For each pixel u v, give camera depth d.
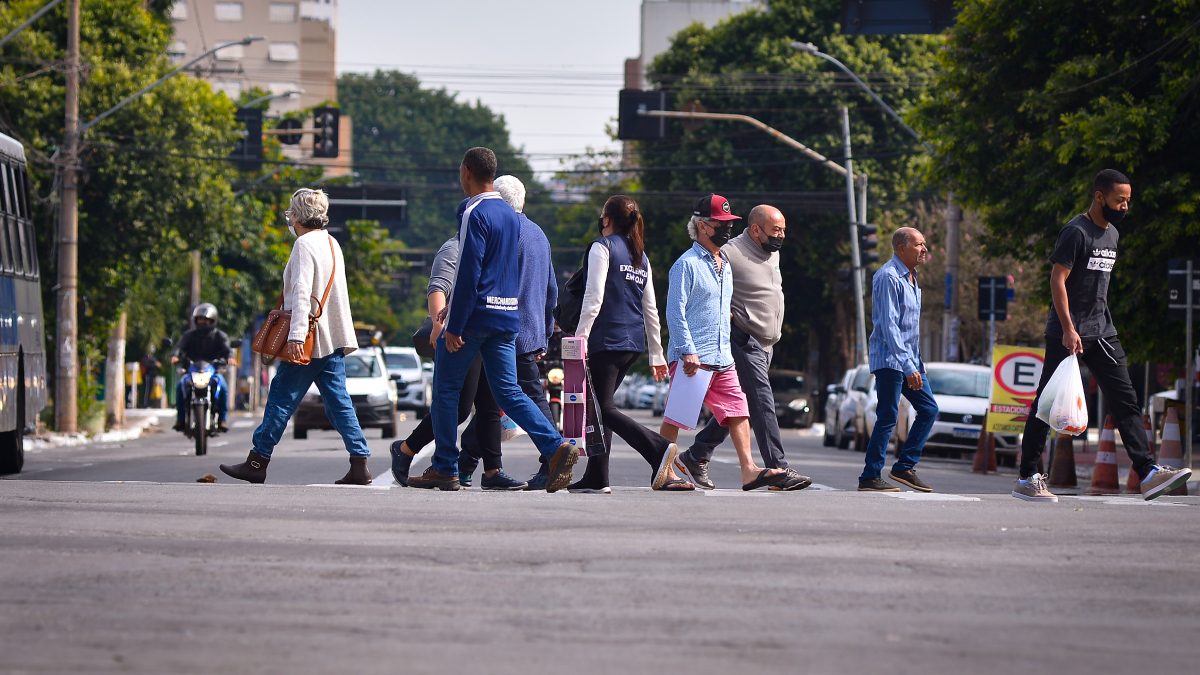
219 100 96.56
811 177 126.56
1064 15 58.72
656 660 12.34
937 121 64.31
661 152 131.62
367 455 28.81
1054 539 19.98
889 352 28.70
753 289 27.47
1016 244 61.88
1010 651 12.98
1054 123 57.59
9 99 80.44
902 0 71.50
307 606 14.56
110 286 87.81
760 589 15.83
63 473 43.41
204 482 28.27
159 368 127.81
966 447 62.62
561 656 12.45
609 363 26.45
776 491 27.30
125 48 85.94
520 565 17.12
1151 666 12.56
